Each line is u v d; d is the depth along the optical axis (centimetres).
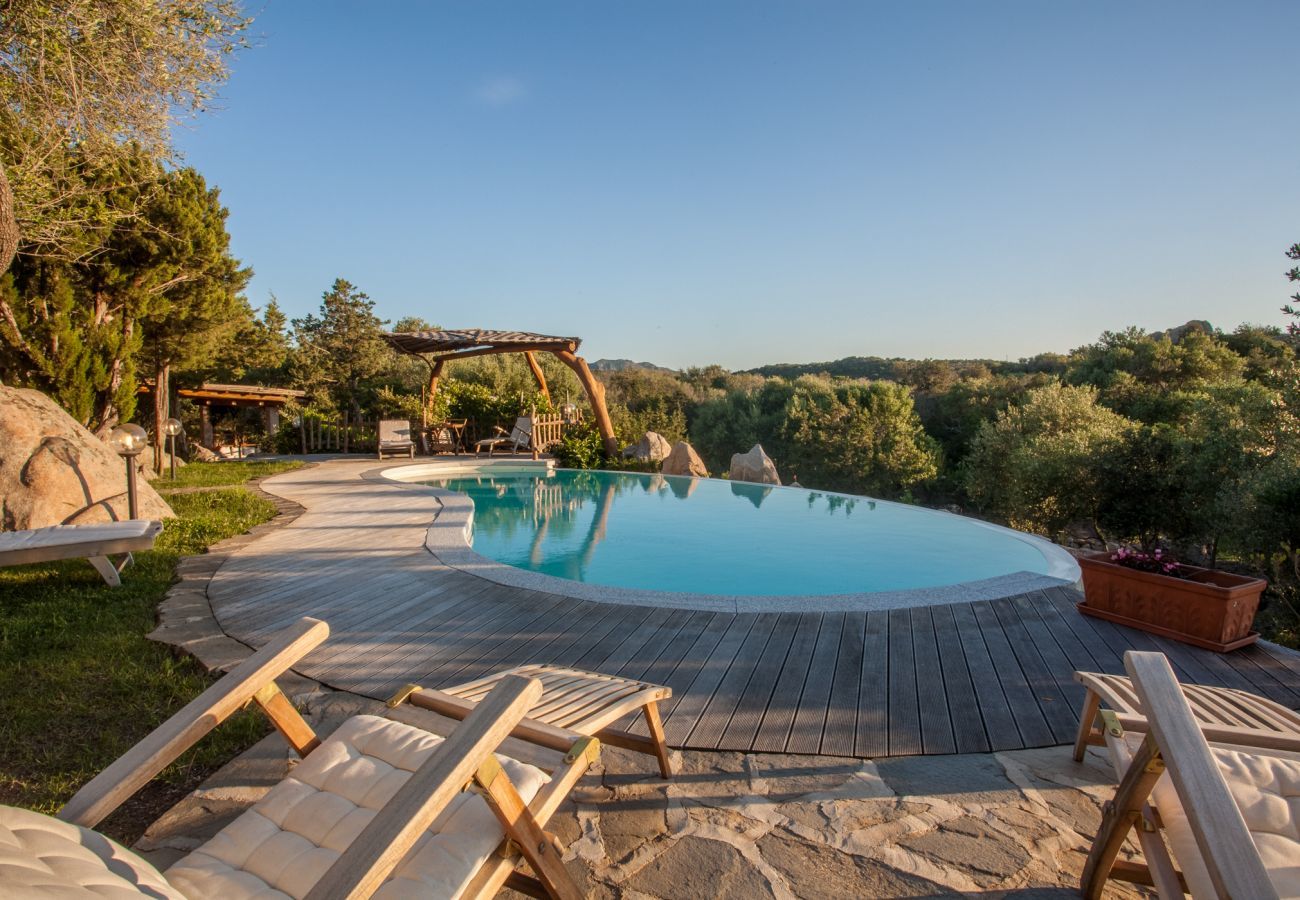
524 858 164
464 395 1848
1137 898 195
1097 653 378
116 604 467
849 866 208
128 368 1059
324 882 112
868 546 826
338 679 346
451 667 360
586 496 1194
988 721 299
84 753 273
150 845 217
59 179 819
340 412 2172
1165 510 1816
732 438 3606
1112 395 2880
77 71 666
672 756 271
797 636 404
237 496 945
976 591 494
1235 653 376
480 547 825
